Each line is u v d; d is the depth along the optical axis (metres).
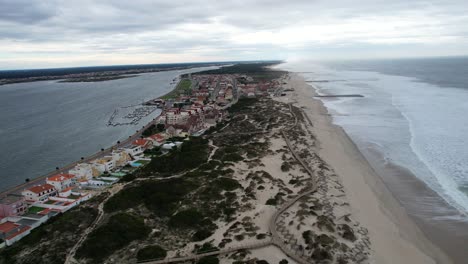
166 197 76.62
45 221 73.31
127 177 92.69
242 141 127.06
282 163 100.12
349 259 53.31
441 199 77.25
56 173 110.81
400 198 78.88
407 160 102.62
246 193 79.94
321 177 87.69
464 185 83.62
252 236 60.75
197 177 89.06
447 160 100.88
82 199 86.00
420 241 61.50
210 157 107.25
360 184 86.81
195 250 57.38
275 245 57.69
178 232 64.19
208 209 72.50
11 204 76.31
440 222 67.81
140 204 75.50
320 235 58.34
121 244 59.28
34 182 103.38
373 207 74.19
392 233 63.69
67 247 58.56
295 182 85.31
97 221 67.75
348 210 71.12
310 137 129.00
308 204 71.38
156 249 56.91
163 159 105.56
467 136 124.81
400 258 55.62
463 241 61.25
